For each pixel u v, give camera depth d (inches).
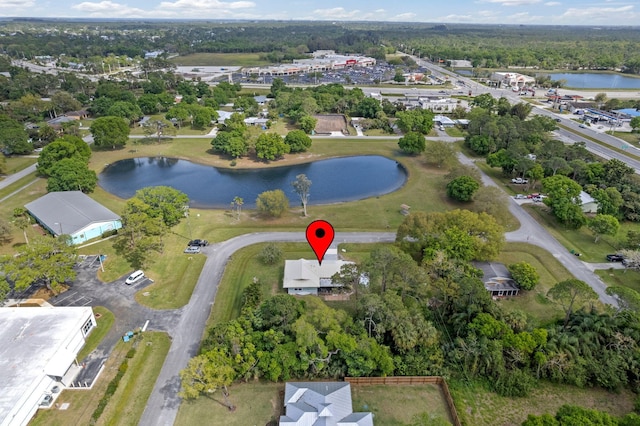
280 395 2062.0
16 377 1918.1
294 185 4008.4
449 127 7145.7
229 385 2114.9
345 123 7436.0
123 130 5885.8
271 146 5502.0
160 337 2407.7
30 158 5457.7
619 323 2299.5
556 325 2400.3
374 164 5590.6
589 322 2297.0
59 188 4271.7
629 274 3058.6
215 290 2849.4
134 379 2127.2
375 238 3572.8
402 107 7849.4
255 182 4997.5
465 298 2399.1
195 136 6614.2
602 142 6161.4
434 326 2433.6
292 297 2411.4
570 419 1669.5
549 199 3880.4
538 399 2081.7
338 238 3570.4
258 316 2340.1
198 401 2020.2
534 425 1669.5
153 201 3627.0
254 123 7101.4
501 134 5698.8
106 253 3275.1
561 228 3754.9
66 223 3476.9
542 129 6107.3
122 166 5497.1
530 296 2819.9
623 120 7268.7
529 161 4628.4
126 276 2984.7
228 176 5182.1
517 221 3873.0
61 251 2775.6
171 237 3550.7
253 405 2003.0
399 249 2856.8
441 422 1675.7
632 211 3912.4
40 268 2598.4
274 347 2161.7
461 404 2031.3
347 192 4719.5
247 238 3555.6
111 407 1967.3
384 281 2445.9
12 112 6914.4
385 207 4227.4
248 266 3134.8
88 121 7485.2
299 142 5767.7
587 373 2138.3
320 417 1809.8
